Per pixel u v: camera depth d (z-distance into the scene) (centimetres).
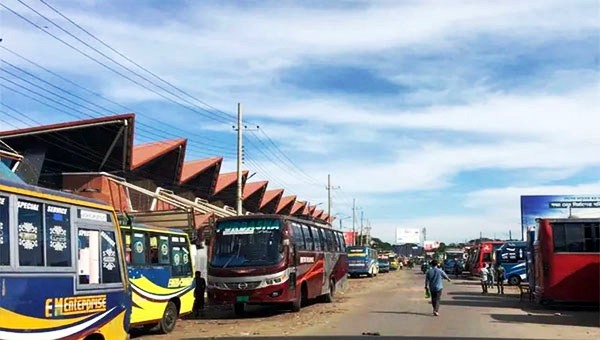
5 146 2608
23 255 689
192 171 4928
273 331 1588
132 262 1414
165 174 4431
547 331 1554
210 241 2098
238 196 3781
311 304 2484
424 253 12231
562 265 2178
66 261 766
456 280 5012
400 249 15988
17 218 687
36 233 716
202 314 2094
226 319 1941
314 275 2333
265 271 1975
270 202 7650
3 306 646
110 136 3428
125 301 905
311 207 10281
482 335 1467
